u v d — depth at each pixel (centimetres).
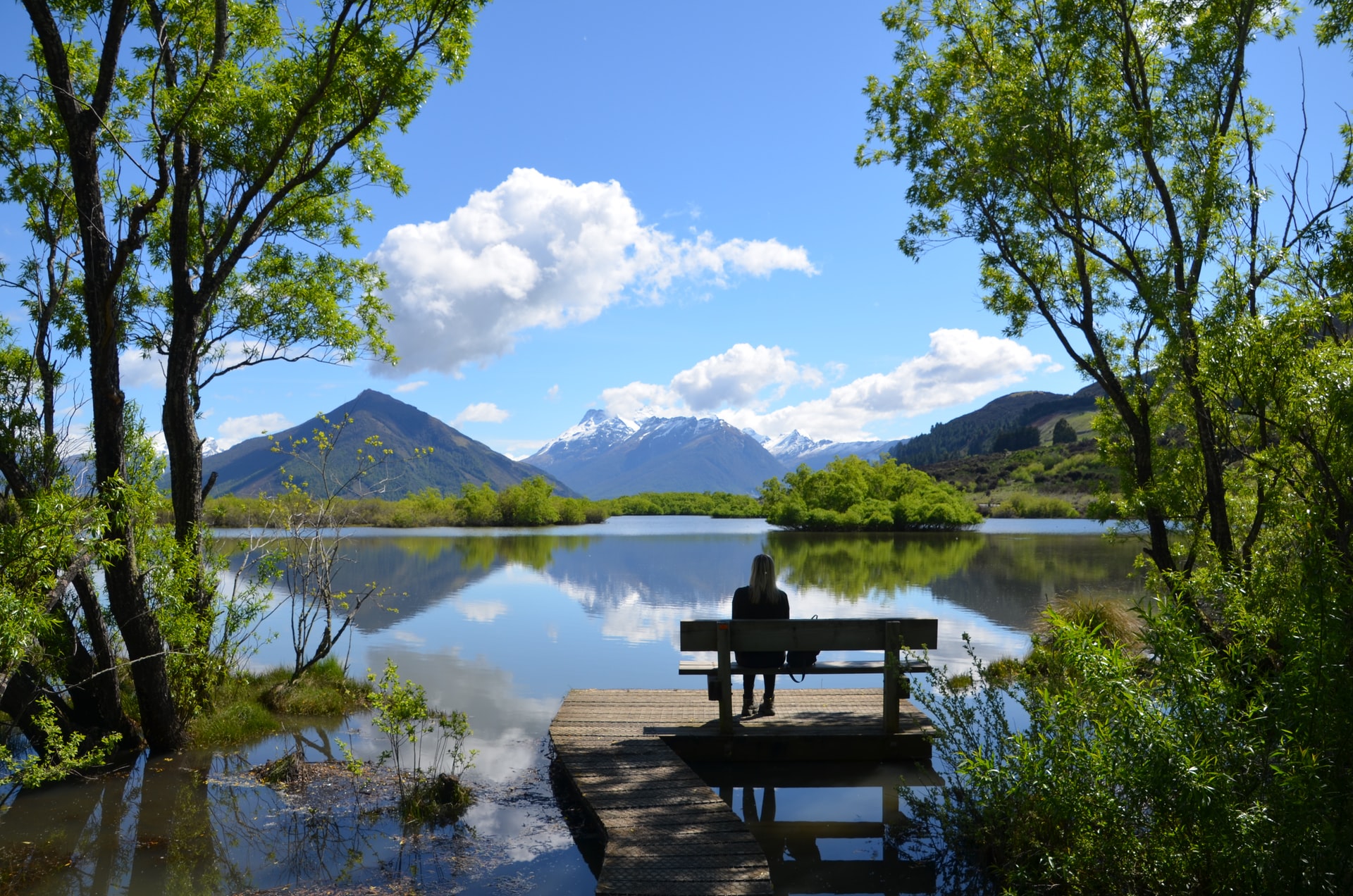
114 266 700
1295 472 597
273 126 823
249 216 988
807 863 526
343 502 1027
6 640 538
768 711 796
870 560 2867
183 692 807
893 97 1011
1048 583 2062
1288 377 576
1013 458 13188
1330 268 600
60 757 675
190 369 854
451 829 575
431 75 855
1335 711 370
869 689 917
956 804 568
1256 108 887
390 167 979
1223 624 485
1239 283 672
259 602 957
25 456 738
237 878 497
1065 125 874
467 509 7250
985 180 913
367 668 1130
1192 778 359
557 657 1206
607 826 522
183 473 822
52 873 502
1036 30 900
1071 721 435
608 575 2427
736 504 10944
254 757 739
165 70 836
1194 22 841
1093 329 870
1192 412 784
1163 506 785
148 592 772
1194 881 383
